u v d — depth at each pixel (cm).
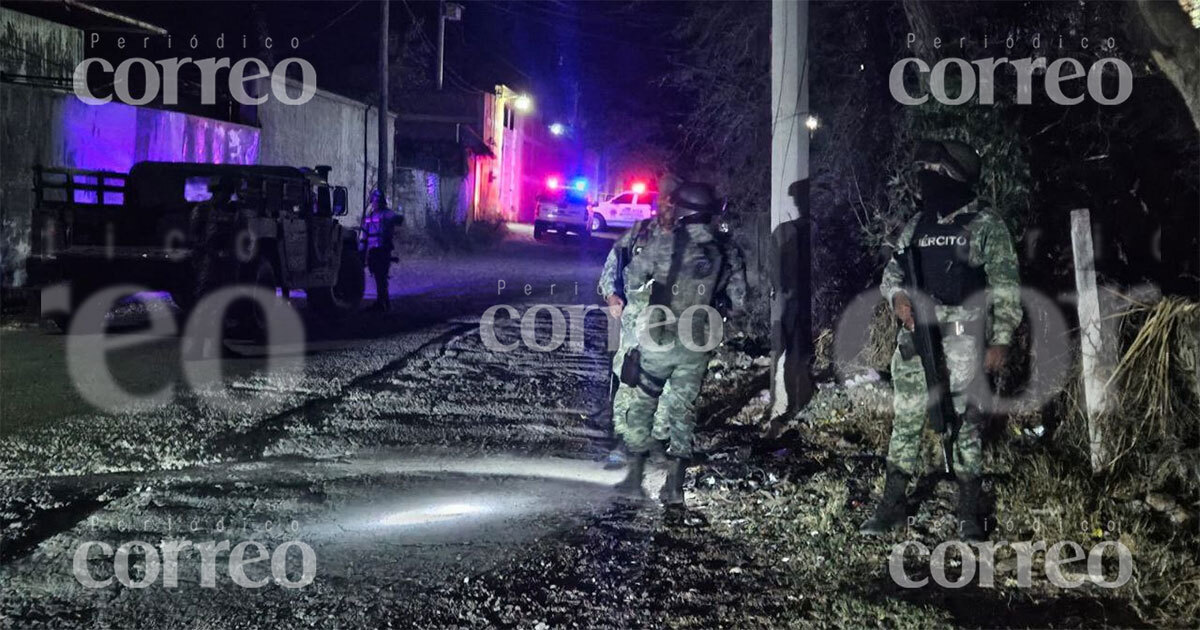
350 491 660
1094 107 804
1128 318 625
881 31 1121
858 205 1138
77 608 473
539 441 807
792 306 808
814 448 739
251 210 1330
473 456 756
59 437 769
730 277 649
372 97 3444
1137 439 593
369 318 1602
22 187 1656
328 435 804
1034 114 828
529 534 580
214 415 857
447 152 4038
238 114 2436
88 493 643
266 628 454
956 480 568
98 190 1387
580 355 1275
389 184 3281
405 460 740
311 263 1505
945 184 546
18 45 1809
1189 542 523
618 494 659
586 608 477
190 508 618
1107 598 482
